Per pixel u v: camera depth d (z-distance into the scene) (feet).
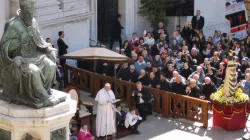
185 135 87.40
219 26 143.43
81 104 86.02
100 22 127.44
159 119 92.84
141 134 87.20
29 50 50.60
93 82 100.07
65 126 50.88
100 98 83.51
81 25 111.45
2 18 99.71
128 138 85.61
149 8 130.21
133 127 86.79
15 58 49.06
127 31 130.62
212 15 141.28
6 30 50.34
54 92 52.16
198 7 136.77
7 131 50.42
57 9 106.22
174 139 85.76
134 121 86.74
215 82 101.86
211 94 92.17
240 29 146.30
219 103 88.94
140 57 104.58
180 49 116.16
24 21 50.31
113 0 129.29
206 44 122.93
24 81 49.26
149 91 94.79
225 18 144.97
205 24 139.74
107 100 83.66
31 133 49.85
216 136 87.51
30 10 49.83
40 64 50.19
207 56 116.16
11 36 49.93
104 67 103.19
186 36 125.08
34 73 48.96
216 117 90.43
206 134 88.07
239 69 106.32
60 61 103.76
